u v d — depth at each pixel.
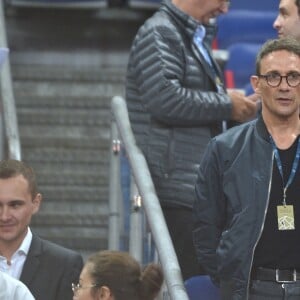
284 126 14.16
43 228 23.69
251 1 27.02
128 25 30.94
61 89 27.08
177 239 17.05
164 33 17.11
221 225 14.51
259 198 13.94
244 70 24.44
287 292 13.78
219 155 14.34
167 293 14.62
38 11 30.69
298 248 13.84
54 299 14.15
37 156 25.27
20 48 29.56
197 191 14.54
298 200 13.91
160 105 16.89
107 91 27.12
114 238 18.58
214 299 15.29
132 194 16.78
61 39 30.11
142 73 17.11
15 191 13.80
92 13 30.86
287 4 16.88
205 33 17.56
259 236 13.85
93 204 24.36
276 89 14.05
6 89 20.42
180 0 17.25
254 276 13.91
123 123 17.45
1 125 20.78
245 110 17.06
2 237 13.94
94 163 25.28
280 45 14.13
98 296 11.73
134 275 11.76
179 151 17.05
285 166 14.01
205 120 17.02
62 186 24.66
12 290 12.66
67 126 26.05
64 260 14.30
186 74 17.19
